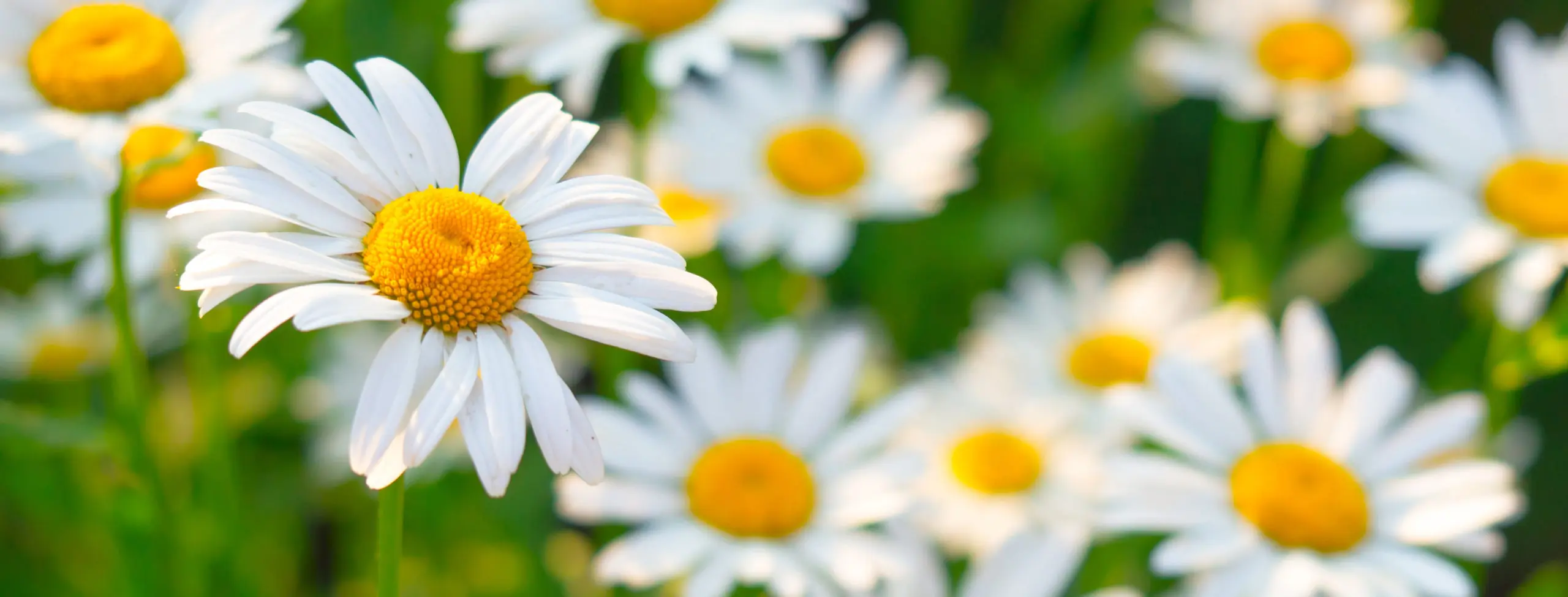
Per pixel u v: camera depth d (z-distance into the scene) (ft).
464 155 2.07
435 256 1.73
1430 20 2.30
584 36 2.01
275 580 2.15
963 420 2.13
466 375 1.72
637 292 1.75
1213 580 1.91
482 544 2.10
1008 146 2.31
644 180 2.05
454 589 2.10
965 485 2.09
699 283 1.75
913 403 1.99
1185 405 1.96
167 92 1.84
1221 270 2.24
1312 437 1.97
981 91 2.38
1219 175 2.24
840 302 2.36
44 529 2.10
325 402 2.14
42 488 2.09
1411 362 2.40
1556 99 2.11
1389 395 1.97
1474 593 1.95
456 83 2.06
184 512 2.02
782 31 2.00
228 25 1.85
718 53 1.99
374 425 1.71
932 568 1.93
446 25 2.08
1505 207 2.08
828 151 2.15
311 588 2.18
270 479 2.17
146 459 1.89
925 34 2.31
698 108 2.17
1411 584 1.91
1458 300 2.42
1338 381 2.40
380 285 1.73
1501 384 2.06
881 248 2.27
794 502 1.93
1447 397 2.16
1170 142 2.51
